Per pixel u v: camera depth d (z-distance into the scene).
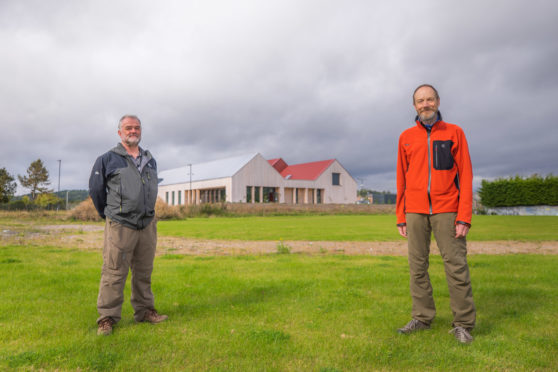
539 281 5.43
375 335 3.30
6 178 47.75
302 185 58.75
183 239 12.42
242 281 5.40
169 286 5.11
